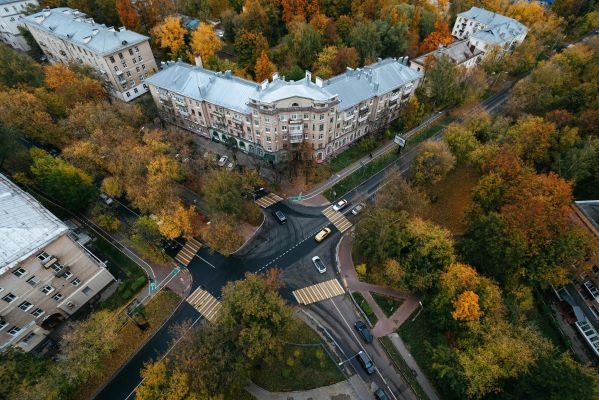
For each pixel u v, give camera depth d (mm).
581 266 62000
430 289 61281
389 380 55312
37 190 75875
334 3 127375
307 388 53656
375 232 63469
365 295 66188
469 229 67938
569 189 64188
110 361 56031
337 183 87562
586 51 115125
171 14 130250
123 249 71438
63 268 54406
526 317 61938
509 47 127000
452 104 113750
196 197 82312
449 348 52562
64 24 105562
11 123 75500
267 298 51125
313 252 73250
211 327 50281
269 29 120125
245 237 75750
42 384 43812
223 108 86750
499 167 71250
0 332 50156
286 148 89938
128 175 69125
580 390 41500
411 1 139875
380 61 95938
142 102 104562
